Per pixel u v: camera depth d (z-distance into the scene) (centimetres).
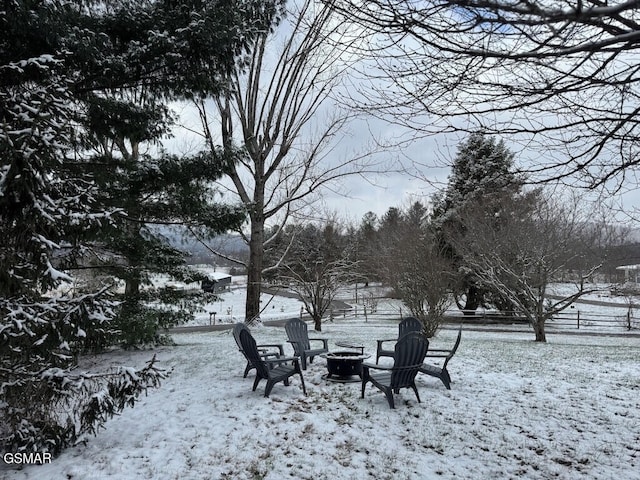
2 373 430
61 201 486
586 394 659
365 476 400
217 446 470
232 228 1082
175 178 928
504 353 1059
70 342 486
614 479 389
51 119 449
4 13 562
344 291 2442
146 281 1065
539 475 398
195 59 757
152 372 479
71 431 468
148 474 411
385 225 3044
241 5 845
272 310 3547
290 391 685
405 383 602
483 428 512
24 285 453
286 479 397
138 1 774
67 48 648
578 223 1577
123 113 792
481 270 1714
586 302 3506
